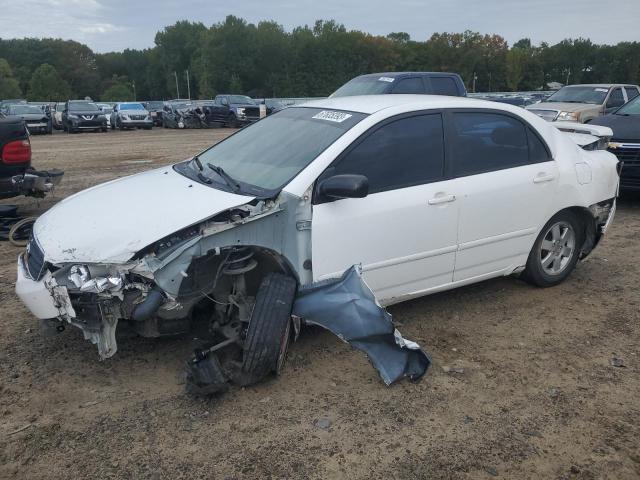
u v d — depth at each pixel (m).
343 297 3.43
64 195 9.48
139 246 3.12
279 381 3.55
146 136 24.72
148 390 3.45
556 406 3.33
